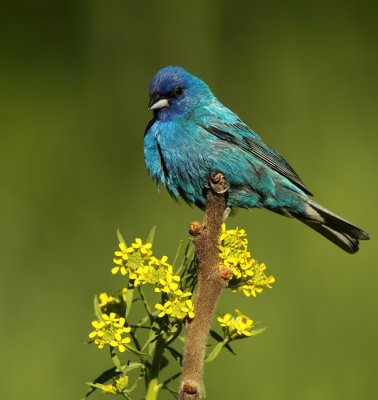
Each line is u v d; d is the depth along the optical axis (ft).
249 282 20.83
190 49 53.47
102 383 19.39
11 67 54.80
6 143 52.49
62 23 55.67
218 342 19.76
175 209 47.34
